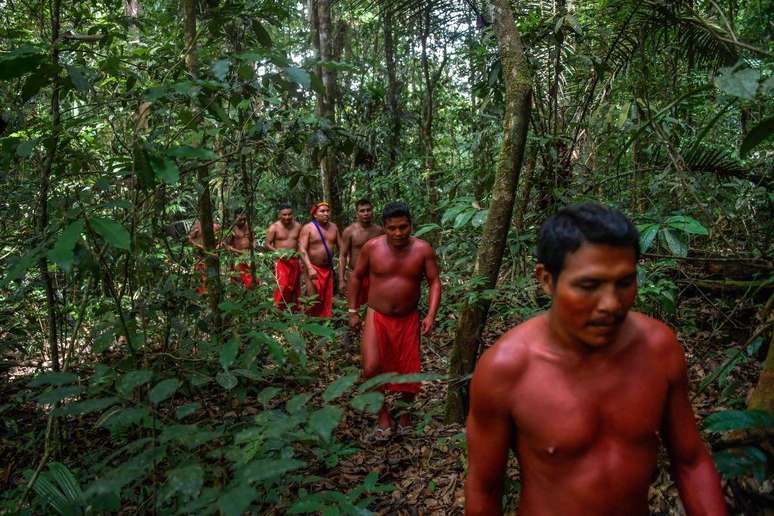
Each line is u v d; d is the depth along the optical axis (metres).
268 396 1.57
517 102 3.08
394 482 2.99
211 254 3.30
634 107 4.18
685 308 4.16
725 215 3.16
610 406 1.19
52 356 2.69
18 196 3.02
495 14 3.18
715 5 1.86
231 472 2.12
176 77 2.92
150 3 6.24
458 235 5.07
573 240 1.08
